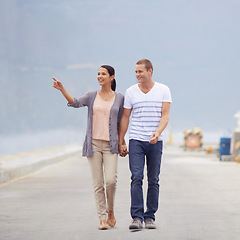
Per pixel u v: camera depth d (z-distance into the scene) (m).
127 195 19.39
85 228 13.31
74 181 25.11
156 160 12.92
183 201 17.66
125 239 11.92
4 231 13.05
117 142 12.96
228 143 38.38
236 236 12.20
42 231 13.00
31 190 21.61
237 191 20.19
